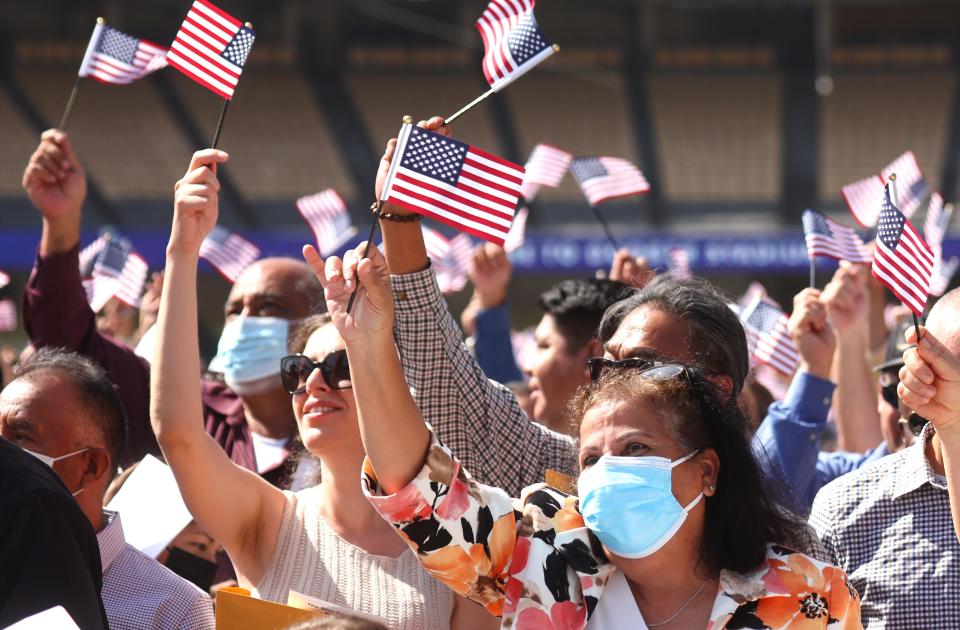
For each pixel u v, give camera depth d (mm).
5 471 8539
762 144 79938
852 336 15102
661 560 8945
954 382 8836
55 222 14234
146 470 12852
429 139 9961
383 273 9180
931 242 16859
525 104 83812
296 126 81250
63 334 14359
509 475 11750
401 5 78562
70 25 82312
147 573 11359
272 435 14648
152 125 79750
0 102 79750
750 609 8695
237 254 20297
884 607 10648
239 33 11812
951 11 79562
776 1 75125
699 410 9055
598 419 9008
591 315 14500
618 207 76000
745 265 63781
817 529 11078
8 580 8203
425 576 10172
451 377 11438
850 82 82812
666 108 83250
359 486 10453
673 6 75875
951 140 78688
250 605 9094
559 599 8867
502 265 18438
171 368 10031
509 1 10961
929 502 10734
